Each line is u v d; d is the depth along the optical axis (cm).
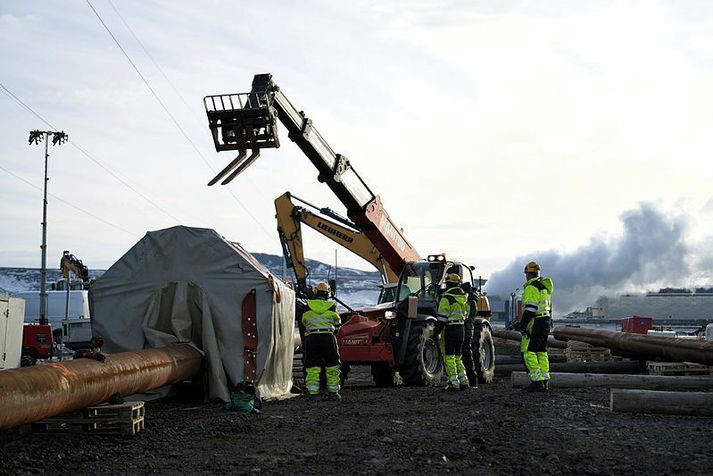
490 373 1858
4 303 1986
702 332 3136
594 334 1995
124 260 1335
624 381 1335
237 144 1483
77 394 880
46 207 4269
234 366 1281
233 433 950
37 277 11462
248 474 712
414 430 938
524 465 733
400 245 1975
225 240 1328
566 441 848
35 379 816
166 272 1321
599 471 704
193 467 748
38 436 924
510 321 3962
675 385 1293
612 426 936
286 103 1570
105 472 733
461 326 1454
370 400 1307
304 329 1519
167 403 1267
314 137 1656
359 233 2106
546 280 1355
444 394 1381
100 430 930
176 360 1178
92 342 980
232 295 1306
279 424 1016
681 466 722
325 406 1218
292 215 2123
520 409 1103
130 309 1321
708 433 881
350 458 775
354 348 1683
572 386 1352
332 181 1731
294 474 709
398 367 1669
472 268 1992
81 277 4272
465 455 780
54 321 3891
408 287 1802
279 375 1410
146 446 863
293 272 2119
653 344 1644
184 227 1325
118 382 974
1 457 799
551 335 2658
